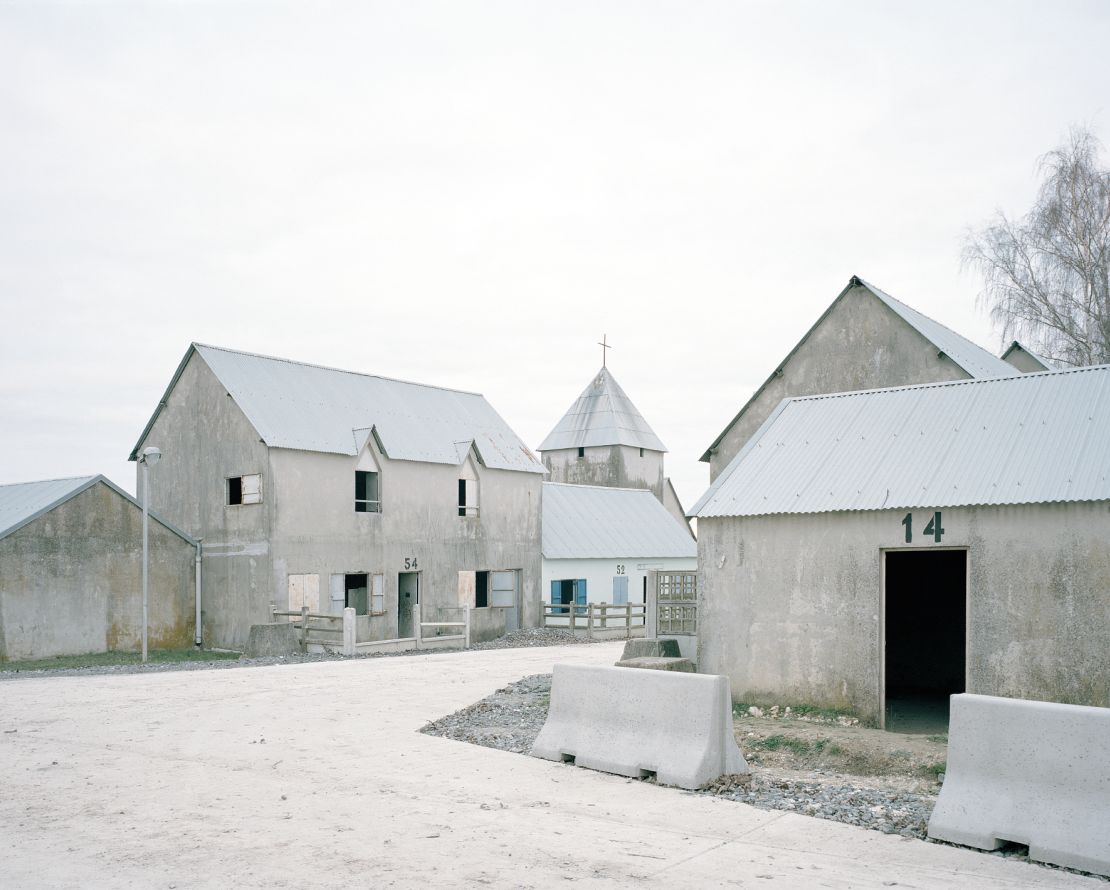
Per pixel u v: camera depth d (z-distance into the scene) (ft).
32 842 23.99
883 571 42.65
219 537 99.71
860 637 42.98
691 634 60.39
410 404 120.47
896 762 35.01
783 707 45.01
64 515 88.28
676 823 26.32
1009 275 109.81
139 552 94.48
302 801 28.37
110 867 22.04
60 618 87.40
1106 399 43.27
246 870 21.83
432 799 28.76
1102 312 104.88
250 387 102.22
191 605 99.19
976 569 39.93
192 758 34.83
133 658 86.33
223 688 55.67
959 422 46.34
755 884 21.22
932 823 25.48
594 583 137.18
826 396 53.93
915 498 41.75
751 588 46.44
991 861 23.62
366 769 33.06
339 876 21.47
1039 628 38.40
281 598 96.07
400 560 108.78
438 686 56.70
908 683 58.29
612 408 192.75
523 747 37.47
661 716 32.30
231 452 99.60
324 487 101.24
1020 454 41.86
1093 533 37.42
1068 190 108.37
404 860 22.65
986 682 39.37
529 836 24.82
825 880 21.61
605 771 32.83
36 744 37.47
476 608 108.58
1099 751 23.70
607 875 21.71
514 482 125.39
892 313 76.33
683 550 151.12
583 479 190.90
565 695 35.42
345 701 50.06
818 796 29.58
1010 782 24.91
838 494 44.55
